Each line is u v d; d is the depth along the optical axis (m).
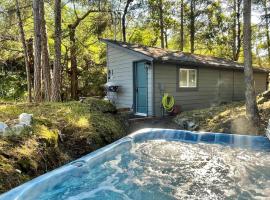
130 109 10.45
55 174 3.45
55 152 4.59
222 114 8.23
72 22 16.81
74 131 5.60
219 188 3.70
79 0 15.21
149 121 8.98
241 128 6.84
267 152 5.18
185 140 5.92
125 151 5.09
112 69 11.88
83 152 5.17
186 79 10.95
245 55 7.18
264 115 7.37
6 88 15.09
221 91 12.55
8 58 15.78
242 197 3.43
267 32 22.33
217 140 5.77
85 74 17.36
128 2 18.08
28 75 11.30
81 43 15.67
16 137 4.23
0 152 3.68
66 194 3.45
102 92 16.92
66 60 16.09
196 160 4.77
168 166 4.50
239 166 4.49
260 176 4.10
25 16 13.18
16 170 3.54
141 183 3.85
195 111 9.53
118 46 10.91
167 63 10.04
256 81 14.97
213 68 12.06
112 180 3.94
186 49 23.86
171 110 9.86
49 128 5.21
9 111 6.66
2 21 12.78
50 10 16.08
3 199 2.69
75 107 7.86
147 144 5.73
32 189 3.00
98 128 6.23
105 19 15.85
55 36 10.05
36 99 10.02
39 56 9.95
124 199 3.36
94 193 3.52
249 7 7.12
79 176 3.74
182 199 3.38
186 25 21.47
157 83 9.93
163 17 20.77
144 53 9.67
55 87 10.05
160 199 3.38
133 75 10.61
